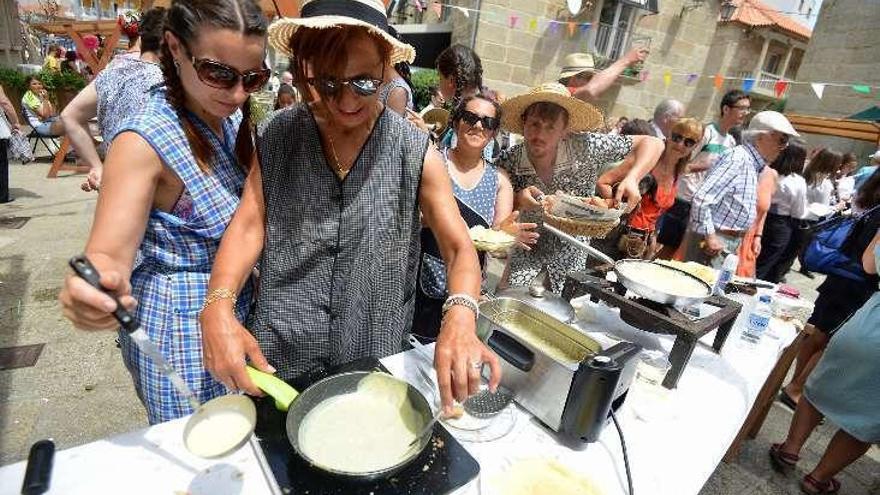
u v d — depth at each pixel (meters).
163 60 1.01
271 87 7.88
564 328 1.07
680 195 3.52
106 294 0.62
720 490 2.00
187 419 0.88
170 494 0.72
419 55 9.34
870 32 8.98
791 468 2.15
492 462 0.86
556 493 0.80
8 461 1.75
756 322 1.55
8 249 3.50
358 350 1.12
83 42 5.63
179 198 1.02
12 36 11.73
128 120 0.96
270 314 1.06
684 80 8.92
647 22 8.10
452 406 0.78
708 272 1.92
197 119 1.06
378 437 0.80
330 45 0.86
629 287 1.34
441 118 3.08
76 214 4.38
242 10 0.94
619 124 6.42
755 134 3.18
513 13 7.03
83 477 0.73
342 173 1.01
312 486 0.70
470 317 0.88
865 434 1.79
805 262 2.45
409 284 1.21
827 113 9.64
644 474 0.90
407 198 1.04
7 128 4.47
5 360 2.30
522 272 2.08
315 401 0.84
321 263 1.04
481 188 1.81
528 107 1.98
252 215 1.00
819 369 1.97
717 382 1.30
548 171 2.09
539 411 0.98
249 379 0.76
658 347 1.45
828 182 5.18
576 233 1.75
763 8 10.09
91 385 2.20
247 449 0.81
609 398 0.88
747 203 2.98
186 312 1.05
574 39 7.50
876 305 1.78
